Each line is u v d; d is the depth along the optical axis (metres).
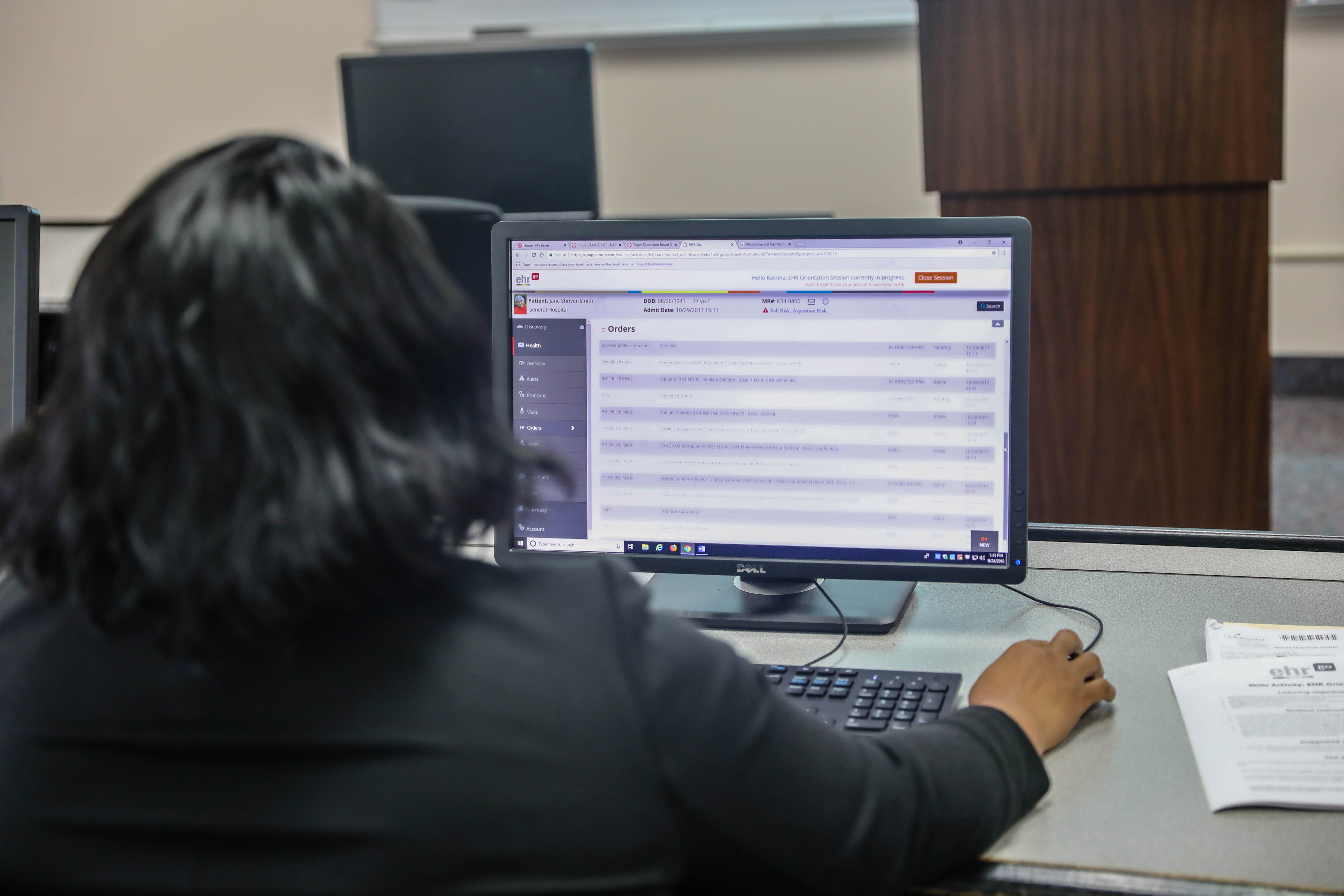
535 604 0.59
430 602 0.57
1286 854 0.71
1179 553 1.27
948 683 0.92
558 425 1.15
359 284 0.54
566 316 1.14
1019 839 0.74
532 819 0.54
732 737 0.58
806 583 1.21
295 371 0.51
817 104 4.11
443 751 0.54
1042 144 1.97
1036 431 2.06
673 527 1.15
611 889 0.55
